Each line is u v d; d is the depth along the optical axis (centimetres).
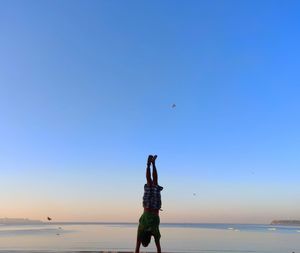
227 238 7625
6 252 2405
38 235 9450
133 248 3944
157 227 1111
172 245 4541
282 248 4581
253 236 9381
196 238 7294
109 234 9969
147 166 1130
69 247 4359
